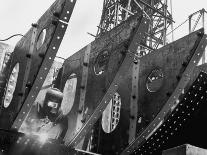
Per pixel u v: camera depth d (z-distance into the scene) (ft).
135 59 26.78
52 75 33.04
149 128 22.43
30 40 22.94
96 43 25.30
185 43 21.97
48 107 28.07
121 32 22.04
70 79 30.22
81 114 23.79
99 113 22.24
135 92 25.61
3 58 33.32
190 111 23.30
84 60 25.99
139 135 22.71
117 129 25.98
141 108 24.32
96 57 24.44
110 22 47.80
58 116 28.37
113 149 25.16
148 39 50.65
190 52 21.18
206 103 23.35
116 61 21.24
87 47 26.43
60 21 18.37
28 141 20.02
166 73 22.90
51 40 18.63
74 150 21.97
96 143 27.14
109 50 22.77
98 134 27.40
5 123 23.11
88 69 25.16
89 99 23.36
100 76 22.85
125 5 48.85
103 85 21.98
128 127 24.86
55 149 21.04
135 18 21.03
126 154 23.30
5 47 33.94
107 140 26.21
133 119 24.71
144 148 24.41
